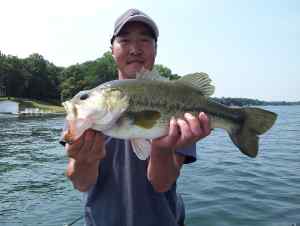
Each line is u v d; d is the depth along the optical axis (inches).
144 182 36.4
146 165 36.6
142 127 31.6
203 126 30.1
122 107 31.2
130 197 36.3
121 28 40.9
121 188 36.6
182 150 34.8
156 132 31.8
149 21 40.9
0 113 675.4
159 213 36.6
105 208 36.5
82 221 80.7
